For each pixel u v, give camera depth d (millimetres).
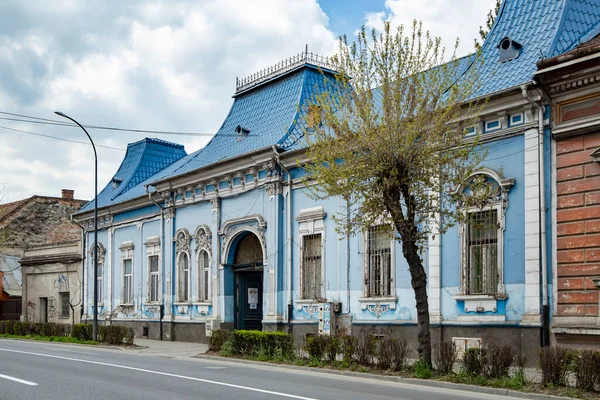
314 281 23781
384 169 15117
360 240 21922
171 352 23906
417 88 15430
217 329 22500
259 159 25344
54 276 41531
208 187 28812
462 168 15477
